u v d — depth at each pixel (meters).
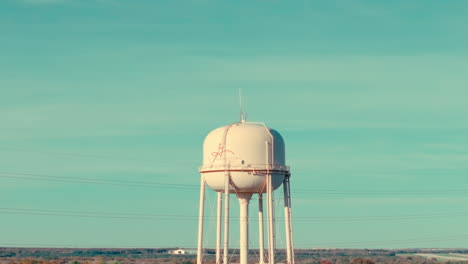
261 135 85.19
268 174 84.25
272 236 84.44
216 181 85.38
